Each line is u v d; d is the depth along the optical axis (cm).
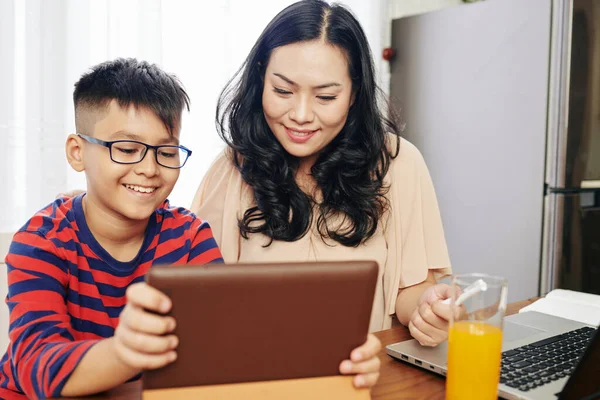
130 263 94
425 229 130
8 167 151
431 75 249
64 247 88
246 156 122
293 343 59
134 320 54
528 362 80
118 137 88
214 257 104
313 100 107
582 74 210
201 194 132
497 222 229
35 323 75
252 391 59
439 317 84
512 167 223
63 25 158
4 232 144
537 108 214
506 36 222
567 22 204
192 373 57
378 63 251
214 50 194
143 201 90
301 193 121
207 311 56
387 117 135
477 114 233
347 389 62
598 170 218
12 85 151
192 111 190
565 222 212
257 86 120
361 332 61
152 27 175
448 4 301
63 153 160
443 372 78
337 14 108
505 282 66
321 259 120
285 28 106
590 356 61
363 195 120
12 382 84
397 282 124
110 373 64
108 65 96
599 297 119
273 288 56
